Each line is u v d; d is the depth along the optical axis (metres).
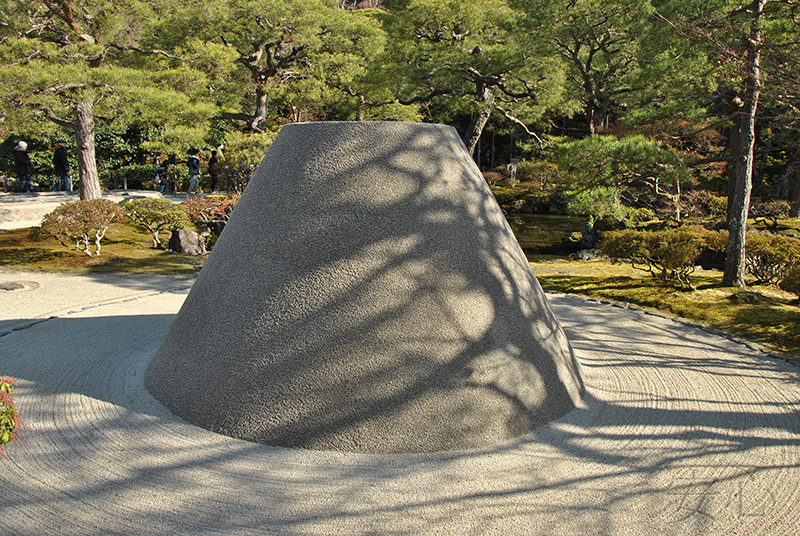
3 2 11.52
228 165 17.44
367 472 2.69
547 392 3.33
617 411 3.52
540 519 2.36
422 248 3.12
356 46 20.58
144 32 16.09
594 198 7.83
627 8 15.87
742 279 7.54
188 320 3.42
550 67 17.36
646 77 9.48
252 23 18.06
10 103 11.12
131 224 12.73
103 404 3.34
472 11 17.44
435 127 3.45
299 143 3.35
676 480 2.70
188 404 3.17
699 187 20.14
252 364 3.03
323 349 2.95
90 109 12.53
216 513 2.35
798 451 3.03
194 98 16.58
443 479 2.64
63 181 18.27
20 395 3.48
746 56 6.45
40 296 6.58
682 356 4.77
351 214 3.12
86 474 2.62
